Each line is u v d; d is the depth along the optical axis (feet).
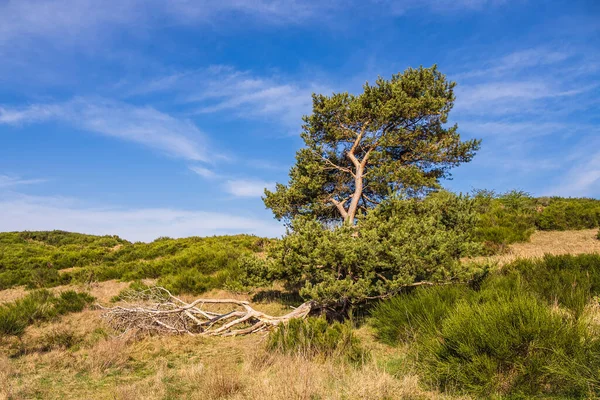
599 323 17.51
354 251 26.12
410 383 14.48
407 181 40.98
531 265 29.96
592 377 12.35
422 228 28.04
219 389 15.01
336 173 47.39
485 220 54.29
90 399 15.48
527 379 13.44
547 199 69.56
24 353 22.80
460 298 21.63
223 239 74.38
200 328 29.17
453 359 15.01
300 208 46.09
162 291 40.16
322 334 20.49
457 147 43.42
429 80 45.14
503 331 14.57
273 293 38.32
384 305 23.58
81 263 65.62
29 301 35.09
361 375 14.89
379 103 42.91
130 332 26.03
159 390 15.83
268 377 16.26
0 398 15.20
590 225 52.70
